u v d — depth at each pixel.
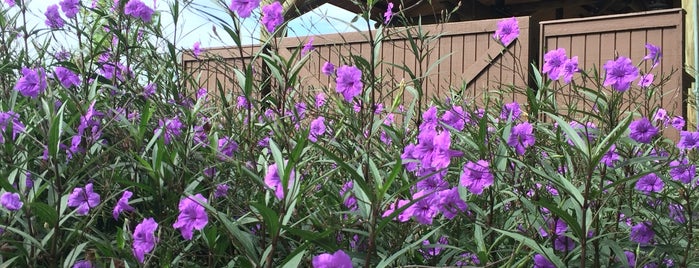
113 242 1.00
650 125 1.05
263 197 0.91
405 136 1.30
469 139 1.02
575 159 1.09
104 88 1.39
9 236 0.95
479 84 3.94
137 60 1.58
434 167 0.91
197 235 1.04
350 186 1.10
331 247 0.78
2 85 1.46
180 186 1.00
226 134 1.24
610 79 1.02
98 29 1.64
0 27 1.53
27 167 1.12
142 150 1.26
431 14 6.55
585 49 3.79
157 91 1.38
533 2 6.44
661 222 1.21
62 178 1.18
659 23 3.58
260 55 1.12
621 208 1.14
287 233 1.04
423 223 0.86
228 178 1.18
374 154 1.26
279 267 0.76
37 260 0.98
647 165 1.28
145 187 1.02
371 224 0.78
